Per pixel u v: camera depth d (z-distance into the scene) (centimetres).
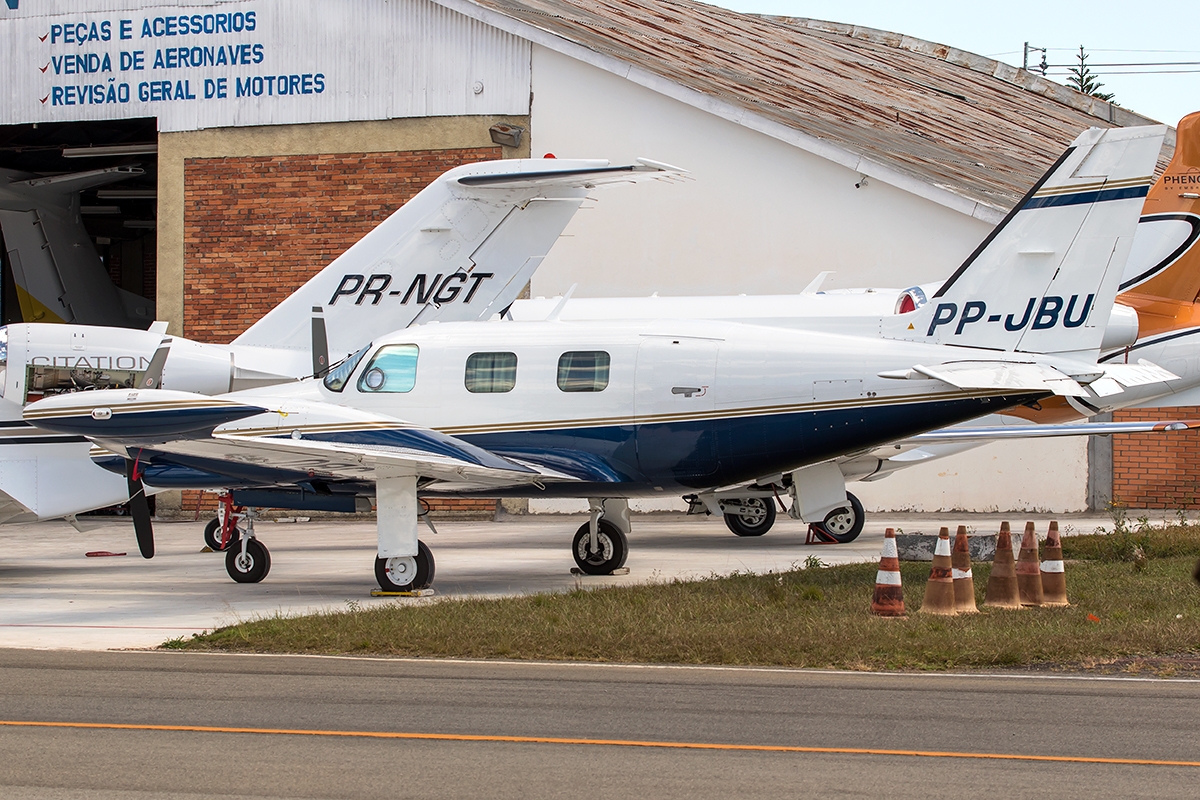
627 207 4384
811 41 7719
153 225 6981
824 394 2323
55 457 2792
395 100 4553
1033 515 4159
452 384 2505
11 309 6038
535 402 2461
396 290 3231
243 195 4681
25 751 1158
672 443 2400
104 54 4806
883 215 4166
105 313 6141
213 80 4716
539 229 3219
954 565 1972
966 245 4084
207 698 1384
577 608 1952
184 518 4612
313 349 3119
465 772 1084
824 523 3278
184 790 1034
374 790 1033
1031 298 2305
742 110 4259
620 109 4381
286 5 4644
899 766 1103
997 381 2170
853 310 3294
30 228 5672
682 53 5406
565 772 1084
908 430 2322
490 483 2439
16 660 1638
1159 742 1182
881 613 1888
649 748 1163
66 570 2952
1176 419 4081
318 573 2800
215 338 4694
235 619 2045
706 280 4319
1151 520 3878
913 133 5306
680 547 3238
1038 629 1731
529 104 4441
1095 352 2266
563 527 4050
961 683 1452
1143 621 1784
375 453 2191
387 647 1691
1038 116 6912
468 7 4475
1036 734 1211
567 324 2519
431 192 3203
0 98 4909
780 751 1152
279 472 2422
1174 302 3472
